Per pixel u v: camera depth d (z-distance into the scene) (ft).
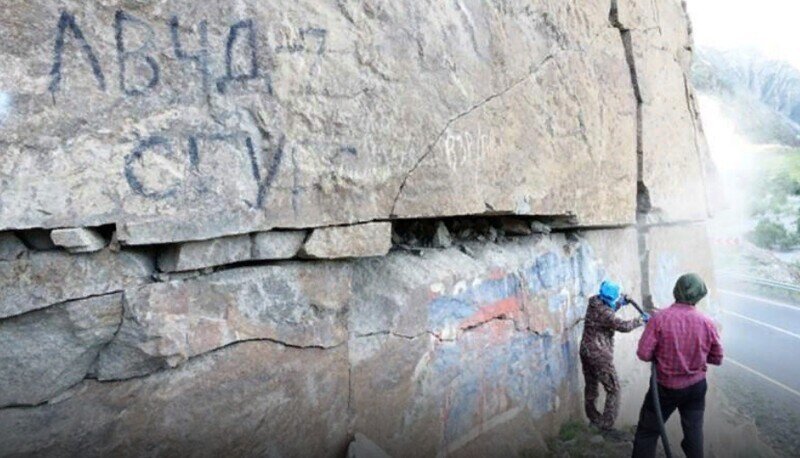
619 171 16.35
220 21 7.32
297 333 8.61
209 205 7.32
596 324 14.32
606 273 17.04
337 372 9.18
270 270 8.29
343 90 8.65
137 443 7.21
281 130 7.97
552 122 13.19
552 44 13.24
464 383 11.45
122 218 6.66
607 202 15.74
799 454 16.70
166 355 7.21
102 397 6.97
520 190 12.17
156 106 6.86
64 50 6.18
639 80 17.44
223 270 7.88
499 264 12.60
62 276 6.53
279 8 7.88
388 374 9.92
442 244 12.10
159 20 6.83
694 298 12.48
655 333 12.48
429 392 10.64
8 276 6.22
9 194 5.92
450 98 10.34
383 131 9.22
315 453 8.93
